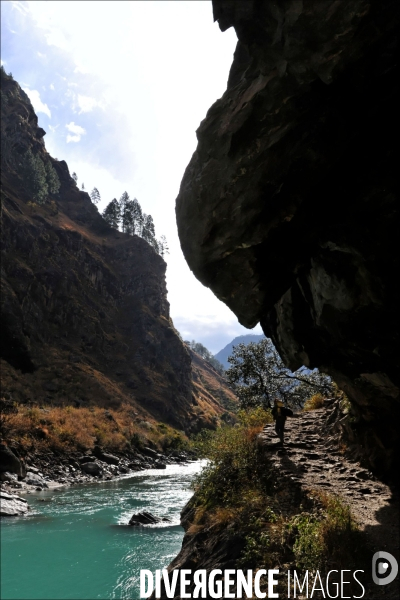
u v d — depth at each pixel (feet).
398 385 23.70
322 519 21.72
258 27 15.46
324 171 17.94
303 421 46.44
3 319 174.09
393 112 16.30
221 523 26.45
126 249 318.04
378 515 24.30
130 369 239.30
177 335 298.15
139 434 150.20
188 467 125.90
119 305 282.97
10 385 149.79
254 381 82.43
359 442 35.24
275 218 19.40
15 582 31.12
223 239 20.33
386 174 17.48
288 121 16.55
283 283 24.00
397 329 20.38
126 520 50.60
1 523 46.85
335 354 26.43
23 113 355.15
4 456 72.33
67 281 235.20
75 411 138.31
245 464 33.37
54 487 74.08
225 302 24.27
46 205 313.12
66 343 213.46
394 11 13.12
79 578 32.09
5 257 204.64
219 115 18.19
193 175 19.67
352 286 20.70
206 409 295.07
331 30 13.84
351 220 19.13
